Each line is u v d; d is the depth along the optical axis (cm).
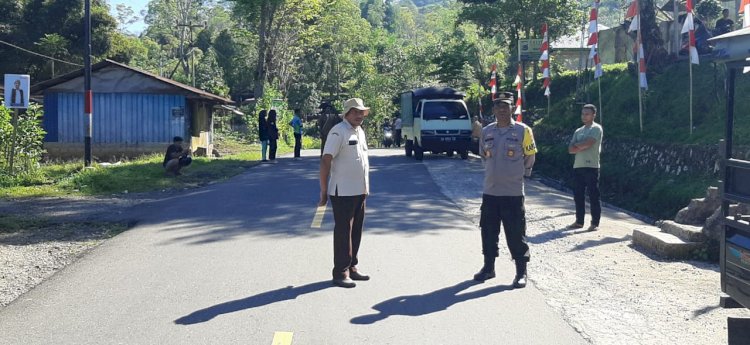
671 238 974
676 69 2330
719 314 695
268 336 614
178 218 1237
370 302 721
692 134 1842
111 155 2941
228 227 1138
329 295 743
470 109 4156
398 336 618
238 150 3625
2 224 1181
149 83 2941
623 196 1908
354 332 627
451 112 2595
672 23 2567
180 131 2964
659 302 738
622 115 2338
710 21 2678
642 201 1798
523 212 796
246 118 4431
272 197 1497
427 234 1091
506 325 654
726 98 515
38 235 1109
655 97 2242
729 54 491
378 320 662
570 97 2939
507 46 4397
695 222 1050
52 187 1700
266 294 745
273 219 1212
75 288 773
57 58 5244
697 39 2284
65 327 640
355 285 781
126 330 630
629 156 2072
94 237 1092
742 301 475
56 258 945
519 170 790
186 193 1608
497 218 808
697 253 944
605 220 1287
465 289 777
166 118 2959
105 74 2928
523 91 3344
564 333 633
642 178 1886
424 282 804
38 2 5356
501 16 3566
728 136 509
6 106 1772
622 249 1012
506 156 789
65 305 709
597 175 1159
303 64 7662
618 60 3547
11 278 834
